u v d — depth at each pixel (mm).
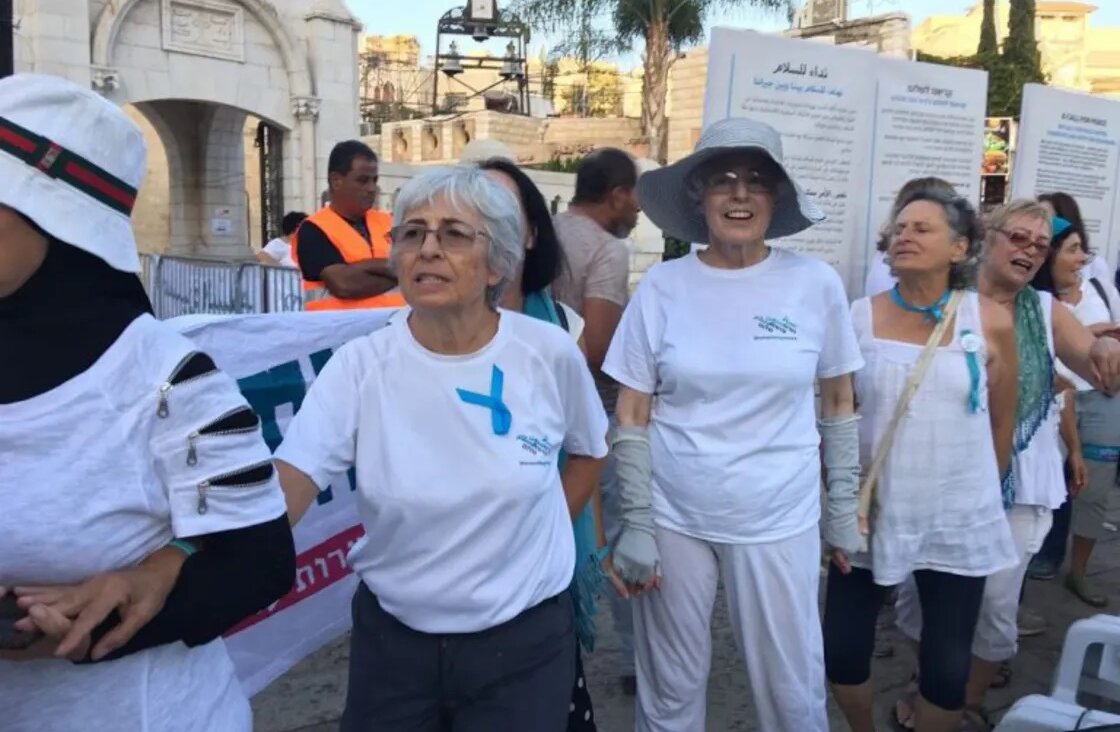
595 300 3547
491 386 1952
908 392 2885
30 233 1356
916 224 2881
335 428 1957
